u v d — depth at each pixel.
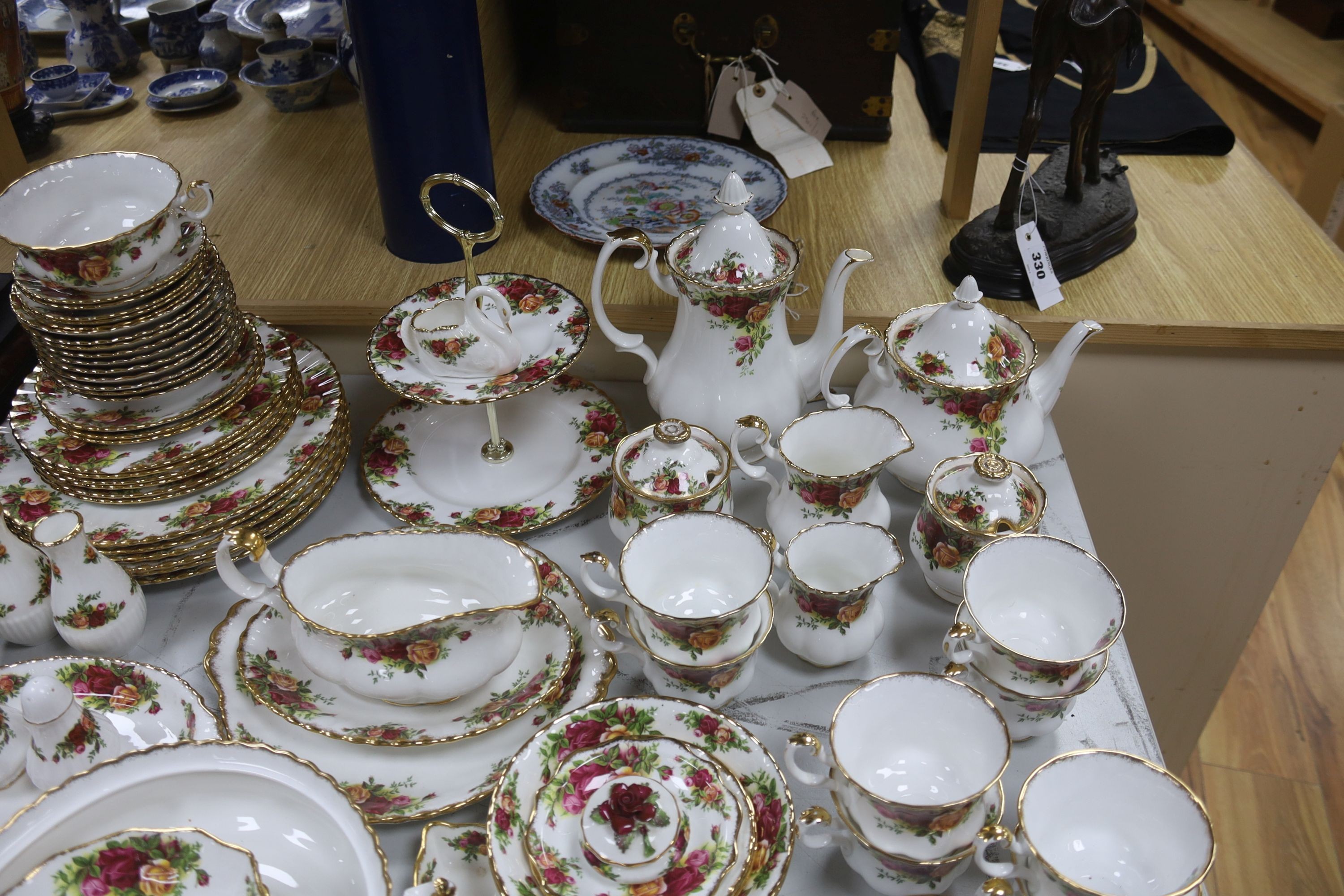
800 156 1.38
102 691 0.81
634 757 0.70
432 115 1.09
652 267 0.98
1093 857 0.69
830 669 0.89
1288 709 1.81
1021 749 0.82
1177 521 1.37
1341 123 2.05
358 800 0.74
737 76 1.36
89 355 0.87
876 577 0.85
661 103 1.43
